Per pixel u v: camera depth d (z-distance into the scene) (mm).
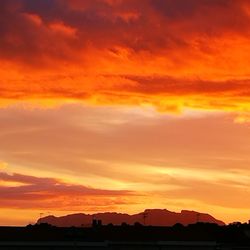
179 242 99438
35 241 94188
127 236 102750
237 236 113375
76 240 96812
